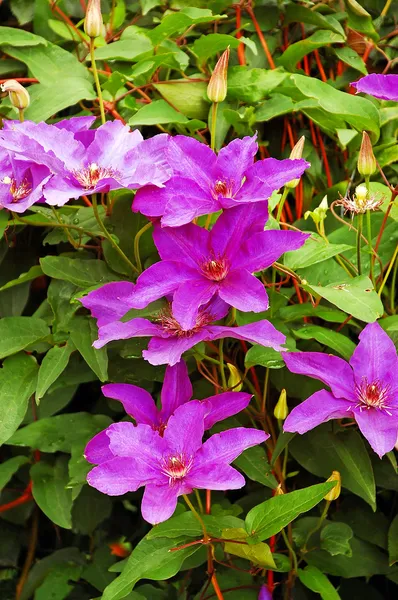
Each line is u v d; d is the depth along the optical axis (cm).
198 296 71
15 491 96
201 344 78
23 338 81
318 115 92
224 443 71
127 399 76
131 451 70
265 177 73
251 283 70
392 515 89
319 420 72
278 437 82
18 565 102
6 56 95
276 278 90
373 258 83
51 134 76
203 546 82
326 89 88
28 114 86
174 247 73
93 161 76
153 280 72
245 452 81
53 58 91
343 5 99
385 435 72
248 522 73
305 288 78
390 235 87
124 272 83
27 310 94
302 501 71
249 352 79
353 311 74
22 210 72
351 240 87
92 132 80
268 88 91
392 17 104
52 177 73
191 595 90
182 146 74
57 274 81
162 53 93
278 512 72
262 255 72
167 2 98
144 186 73
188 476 70
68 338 81
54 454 88
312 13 96
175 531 75
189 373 83
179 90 92
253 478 80
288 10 98
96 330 80
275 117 97
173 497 69
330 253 79
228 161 74
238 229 72
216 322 79
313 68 103
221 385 85
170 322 73
